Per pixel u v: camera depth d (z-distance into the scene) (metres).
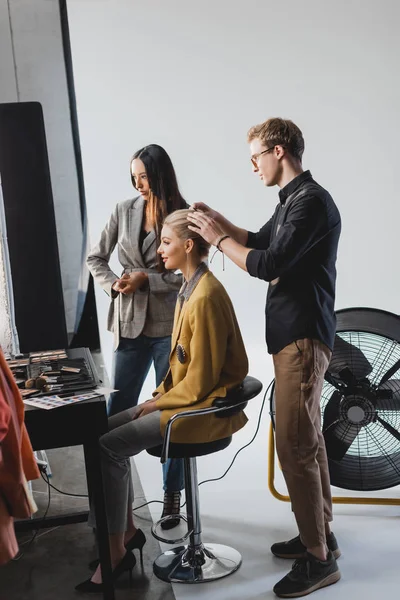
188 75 6.35
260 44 6.22
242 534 3.18
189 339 2.71
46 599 2.74
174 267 2.78
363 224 6.23
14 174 5.66
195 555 2.88
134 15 6.26
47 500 3.65
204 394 2.64
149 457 4.18
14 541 2.16
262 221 6.51
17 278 5.68
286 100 6.25
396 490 3.58
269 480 3.42
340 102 6.15
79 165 7.12
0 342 3.39
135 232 3.28
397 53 6.06
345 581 2.78
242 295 6.51
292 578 2.72
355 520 3.27
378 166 6.18
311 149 6.20
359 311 3.24
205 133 6.41
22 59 7.17
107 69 6.37
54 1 7.11
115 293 3.34
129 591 2.76
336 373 3.22
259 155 2.75
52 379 2.81
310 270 2.71
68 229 7.39
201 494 3.62
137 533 2.93
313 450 2.75
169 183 3.18
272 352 2.78
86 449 2.75
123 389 3.38
